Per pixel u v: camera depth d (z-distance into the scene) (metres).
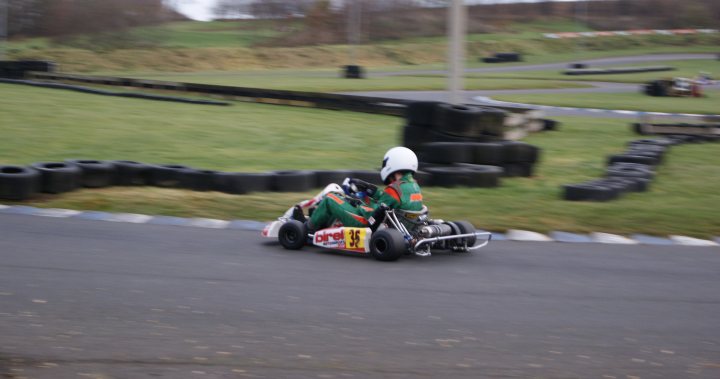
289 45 105.31
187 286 7.54
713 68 76.31
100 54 78.00
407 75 67.69
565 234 11.46
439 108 18.02
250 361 5.56
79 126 22.92
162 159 17.56
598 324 6.89
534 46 107.19
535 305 7.42
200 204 12.40
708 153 22.64
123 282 7.59
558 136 25.69
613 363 5.89
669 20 135.38
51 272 7.87
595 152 21.86
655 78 62.44
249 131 23.91
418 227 9.36
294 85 49.00
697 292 8.27
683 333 6.74
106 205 12.09
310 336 6.16
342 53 92.56
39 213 11.31
